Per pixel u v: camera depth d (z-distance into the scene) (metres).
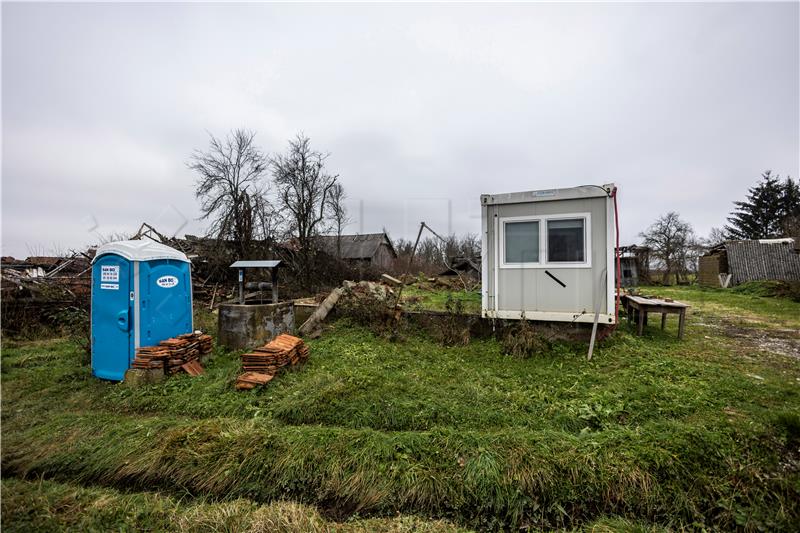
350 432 3.60
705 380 4.72
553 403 4.16
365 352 6.20
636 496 2.96
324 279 17.38
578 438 3.43
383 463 3.27
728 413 3.77
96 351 5.26
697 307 12.71
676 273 27.31
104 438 3.64
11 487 3.17
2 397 4.67
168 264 5.48
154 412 4.24
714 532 2.74
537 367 5.48
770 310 11.91
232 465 3.32
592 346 5.85
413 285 15.27
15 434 3.77
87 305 8.96
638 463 3.08
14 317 7.95
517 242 6.75
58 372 5.47
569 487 3.03
